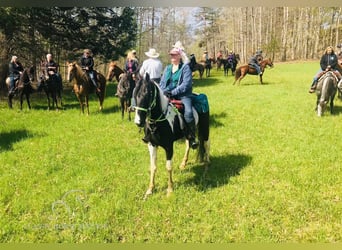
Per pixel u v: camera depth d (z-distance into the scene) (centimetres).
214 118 1112
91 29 2045
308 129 952
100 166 722
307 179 634
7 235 497
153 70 895
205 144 667
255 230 493
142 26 4306
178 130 581
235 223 513
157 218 526
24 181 659
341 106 1263
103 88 1311
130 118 1130
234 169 689
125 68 1139
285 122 1041
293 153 765
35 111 1334
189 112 587
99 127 1056
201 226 507
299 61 4291
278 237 482
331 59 1154
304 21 4875
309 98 1461
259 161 727
